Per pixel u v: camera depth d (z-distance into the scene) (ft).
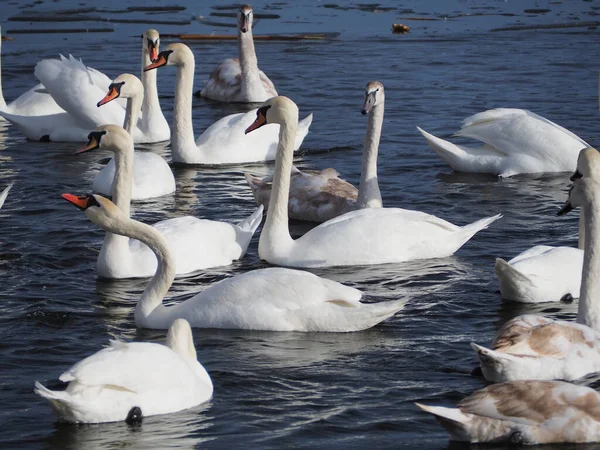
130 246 56.08
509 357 39.70
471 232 58.70
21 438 36.70
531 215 66.33
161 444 36.24
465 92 100.68
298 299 47.09
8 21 132.98
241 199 70.64
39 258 57.16
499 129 77.56
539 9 145.69
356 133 87.81
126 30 130.00
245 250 58.54
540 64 112.78
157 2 146.30
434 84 104.06
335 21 137.18
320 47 122.42
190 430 37.35
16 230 61.87
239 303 47.37
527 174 76.64
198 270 55.88
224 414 38.70
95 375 36.91
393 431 37.42
